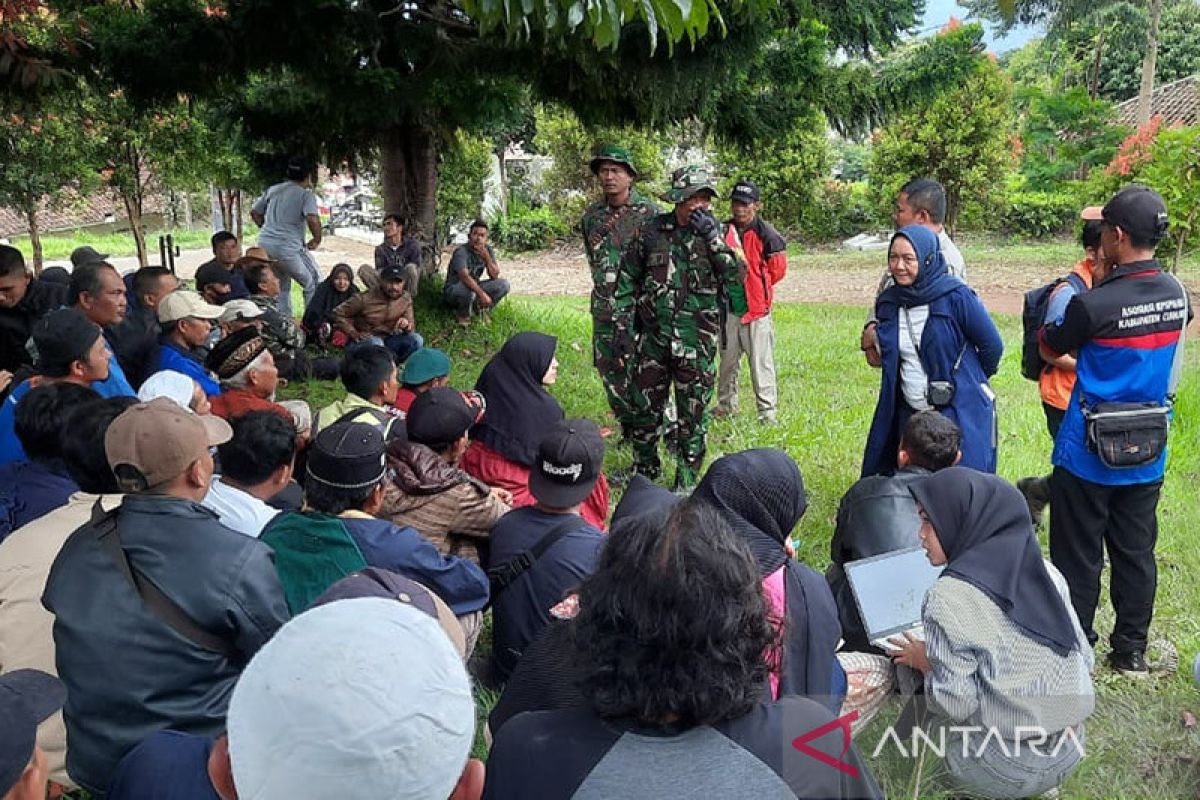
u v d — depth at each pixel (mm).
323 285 10156
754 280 7977
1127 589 4328
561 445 3709
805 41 10164
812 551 5531
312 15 8352
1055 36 29250
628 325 6547
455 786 1486
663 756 1563
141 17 8617
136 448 2896
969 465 4895
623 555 1691
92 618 2826
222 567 2871
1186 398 8180
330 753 1336
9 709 1812
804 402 8992
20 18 8289
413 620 1523
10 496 3680
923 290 4852
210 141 15414
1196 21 35281
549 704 2436
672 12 3502
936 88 11539
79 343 4445
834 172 37094
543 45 8672
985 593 2986
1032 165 28766
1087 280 5121
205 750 1957
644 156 26516
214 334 6125
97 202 33781
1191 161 12289
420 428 4410
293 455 3846
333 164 12883
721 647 1593
